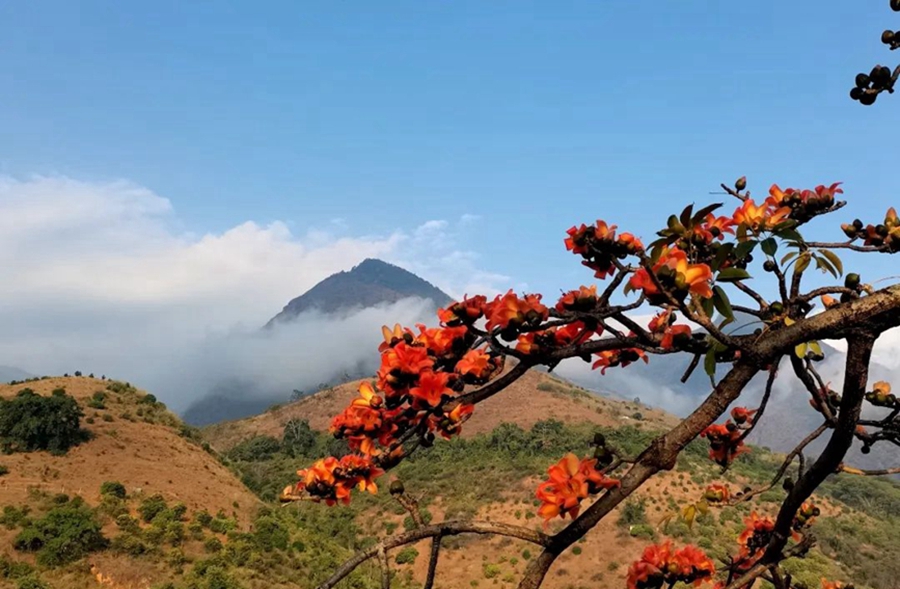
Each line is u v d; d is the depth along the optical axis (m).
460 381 1.93
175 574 34.50
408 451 1.89
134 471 49.44
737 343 1.65
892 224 2.04
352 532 56.19
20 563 31.23
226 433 118.62
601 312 1.76
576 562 48.09
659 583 2.47
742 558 2.70
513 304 1.80
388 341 2.00
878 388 2.12
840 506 57.16
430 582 1.55
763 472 59.50
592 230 1.82
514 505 59.47
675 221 1.92
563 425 91.81
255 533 42.12
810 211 2.05
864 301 1.66
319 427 110.88
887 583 35.81
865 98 2.01
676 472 57.03
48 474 44.56
